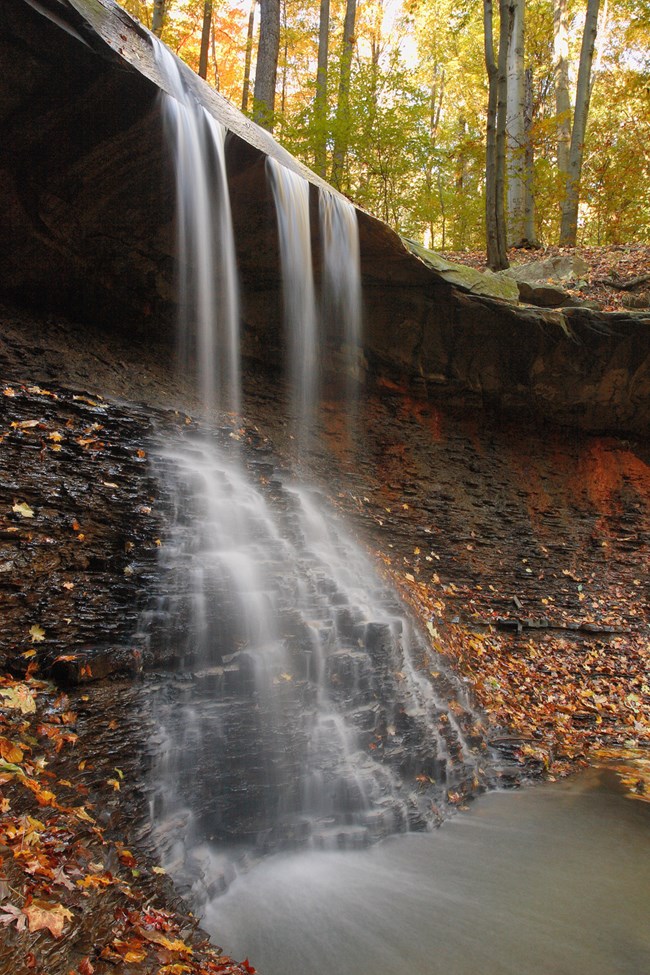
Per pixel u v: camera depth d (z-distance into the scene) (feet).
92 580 15.56
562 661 28.27
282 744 15.21
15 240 24.07
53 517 16.31
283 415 32.24
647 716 25.45
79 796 11.43
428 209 58.54
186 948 9.91
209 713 14.60
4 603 13.99
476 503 34.91
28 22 18.95
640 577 34.86
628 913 13.24
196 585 16.57
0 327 23.88
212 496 20.17
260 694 15.72
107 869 10.55
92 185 24.04
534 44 72.49
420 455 35.24
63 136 22.26
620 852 15.83
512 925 12.68
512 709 23.97
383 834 15.88
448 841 16.17
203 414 27.71
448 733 19.76
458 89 84.84
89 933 8.89
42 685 13.03
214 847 13.85
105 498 17.63
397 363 35.12
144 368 27.73
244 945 11.50
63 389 22.36
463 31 78.64
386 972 11.08
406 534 31.09
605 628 30.76
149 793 12.71
